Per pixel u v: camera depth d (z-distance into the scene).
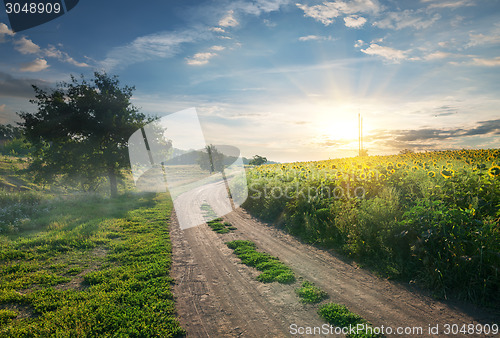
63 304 5.17
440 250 5.62
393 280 5.88
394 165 11.23
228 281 6.32
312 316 4.66
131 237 10.48
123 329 4.25
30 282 6.32
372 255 7.01
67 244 9.50
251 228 11.69
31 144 25.14
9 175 25.47
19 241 9.65
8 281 6.40
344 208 9.24
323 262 7.25
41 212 14.78
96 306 5.03
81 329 4.18
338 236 8.62
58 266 7.42
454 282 5.15
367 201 8.31
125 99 26.28
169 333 4.21
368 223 7.44
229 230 11.46
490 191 6.37
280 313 4.81
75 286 6.17
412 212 6.31
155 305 5.04
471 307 4.63
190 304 5.25
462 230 5.35
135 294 5.49
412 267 6.04
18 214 13.69
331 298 5.27
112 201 20.20
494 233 5.08
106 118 23.48
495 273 4.75
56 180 25.50
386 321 4.37
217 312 4.92
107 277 6.55
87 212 15.53
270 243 9.33
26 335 4.15
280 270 6.64
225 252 8.60
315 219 9.93
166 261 7.61
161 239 10.06
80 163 23.67
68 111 24.12
